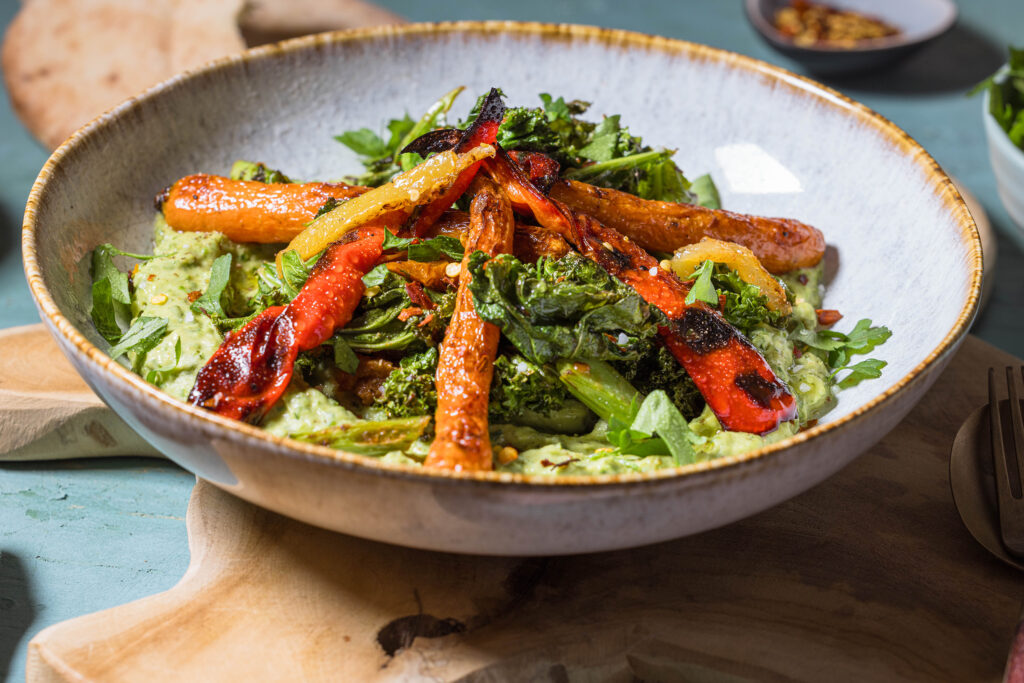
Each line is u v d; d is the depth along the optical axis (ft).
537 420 1.16
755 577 1.12
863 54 1.88
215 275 1.21
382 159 1.38
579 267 1.11
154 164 1.36
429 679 1.05
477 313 1.11
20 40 1.85
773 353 1.21
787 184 1.41
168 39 1.83
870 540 1.15
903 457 1.23
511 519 0.99
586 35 1.47
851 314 1.32
